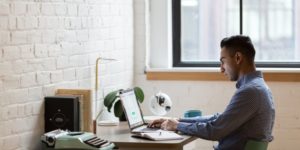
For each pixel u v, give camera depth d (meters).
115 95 4.89
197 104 6.01
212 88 5.97
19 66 4.07
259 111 4.10
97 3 5.22
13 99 4.02
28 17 4.16
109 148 3.93
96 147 3.86
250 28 6.12
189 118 4.62
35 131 4.26
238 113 4.09
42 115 4.33
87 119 4.39
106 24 5.42
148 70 6.05
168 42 6.13
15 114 4.04
